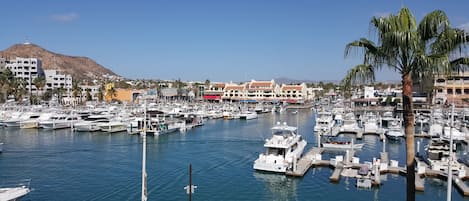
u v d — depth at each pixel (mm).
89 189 38375
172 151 60500
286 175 44000
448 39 15789
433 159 48031
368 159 55812
